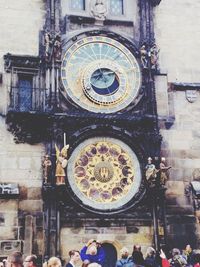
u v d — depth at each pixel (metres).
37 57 28.11
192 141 29.69
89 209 26.47
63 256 25.58
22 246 25.30
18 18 28.92
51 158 26.47
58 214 25.89
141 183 27.45
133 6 31.00
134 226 26.97
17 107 27.23
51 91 27.44
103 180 27.33
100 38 29.30
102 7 30.06
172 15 31.80
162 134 29.30
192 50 31.45
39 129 27.06
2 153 26.55
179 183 28.67
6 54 27.81
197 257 18.28
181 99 30.31
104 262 26.31
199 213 28.25
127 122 27.94
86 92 28.03
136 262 16.27
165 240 26.89
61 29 29.09
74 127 27.33
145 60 29.42
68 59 28.50
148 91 28.97
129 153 27.94
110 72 28.81
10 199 25.73
